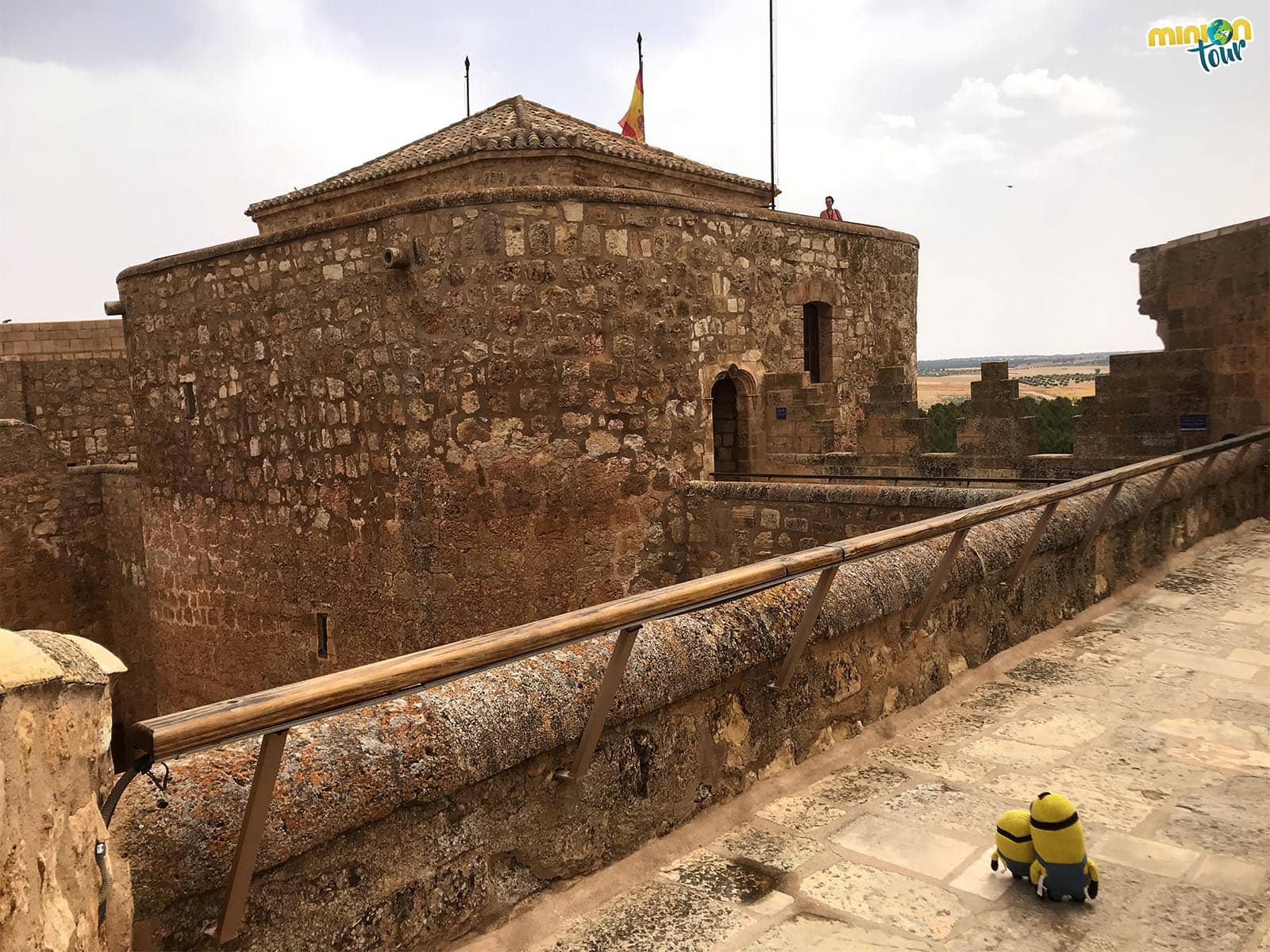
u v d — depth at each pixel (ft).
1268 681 18.11
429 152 48.14
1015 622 20.01
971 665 18.49
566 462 39.47
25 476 63.82
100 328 74.49
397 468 39.63
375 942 8.92
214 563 48.39
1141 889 10.89
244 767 8.21
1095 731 15.78
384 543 40.47
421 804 9.30
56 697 5.54
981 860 11.60
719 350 44.75
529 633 9.39
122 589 65.82
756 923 10.24
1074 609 22.43
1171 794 13.39
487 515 38.70
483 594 38.93
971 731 15.85
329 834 8.34
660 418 42.04
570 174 44.70
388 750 9.00
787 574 12.48
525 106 53.26
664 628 12.35
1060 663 19.43
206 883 7.54
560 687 10.66
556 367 38.93
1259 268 34.09
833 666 14.82
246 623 47.03
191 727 6.84
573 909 10.46
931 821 12.63
